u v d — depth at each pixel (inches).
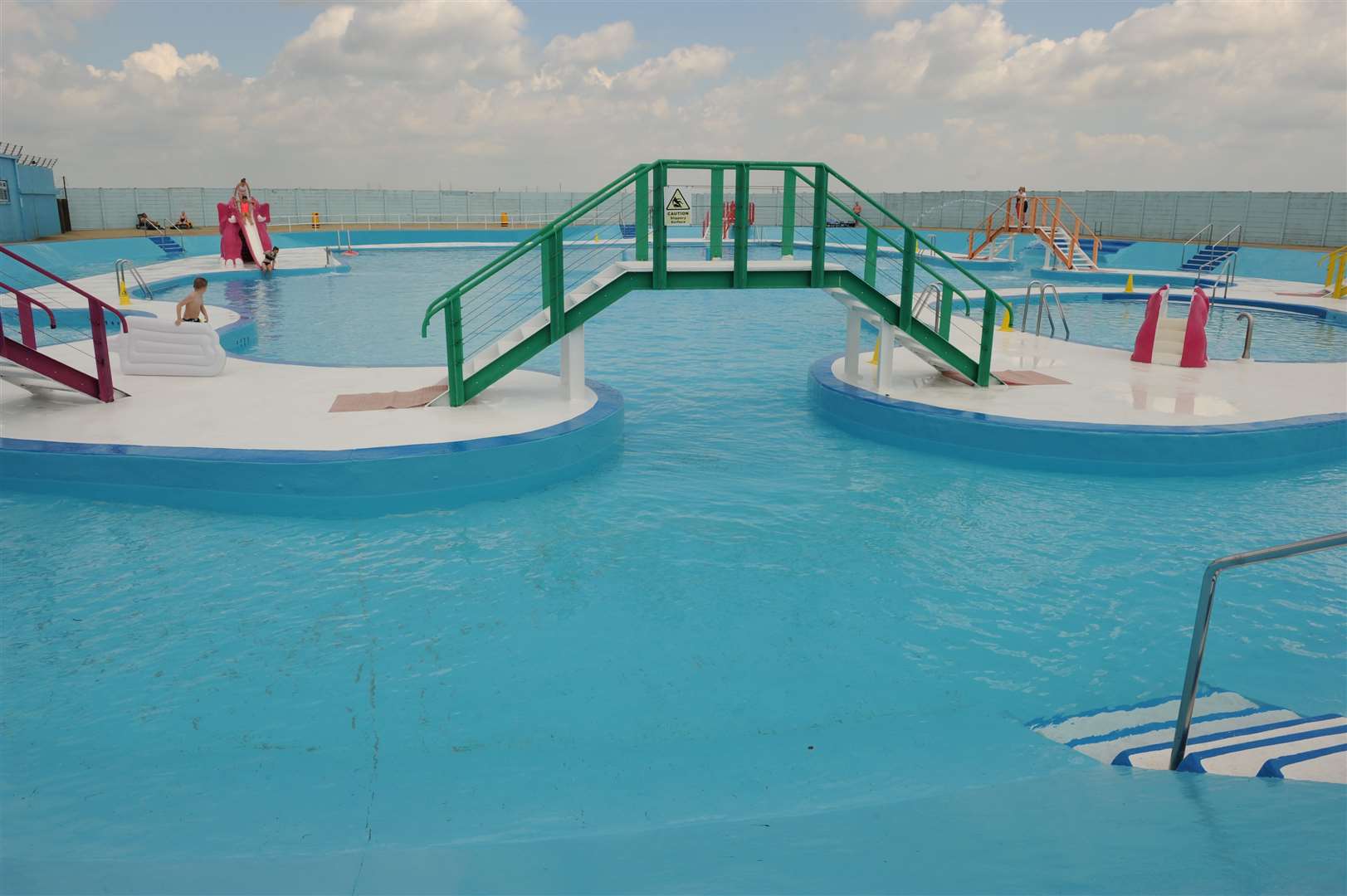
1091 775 124.0
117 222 1524.4
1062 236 1141.7
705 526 264.1
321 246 1515.7
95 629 195.2
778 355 556.7
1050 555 243.8
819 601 215.3
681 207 360.8
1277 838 91.5
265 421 316.5
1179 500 288.5
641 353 562.9
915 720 161.9
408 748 151.5
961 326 493.4
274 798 132.5
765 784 136.3
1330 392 383.6
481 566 233.8
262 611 206.2
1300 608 211.6
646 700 170.1
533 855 99.4
